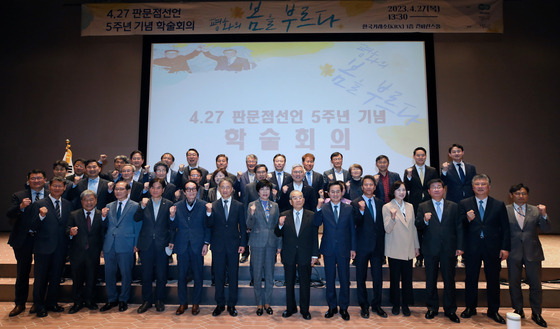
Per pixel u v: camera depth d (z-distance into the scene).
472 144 5.90
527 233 3.22
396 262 3.32
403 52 5.94
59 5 6.40
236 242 3.39
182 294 3.38
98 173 4.02
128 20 6.11
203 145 5.89
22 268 3.34
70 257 3.41
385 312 3.36
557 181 5.88
